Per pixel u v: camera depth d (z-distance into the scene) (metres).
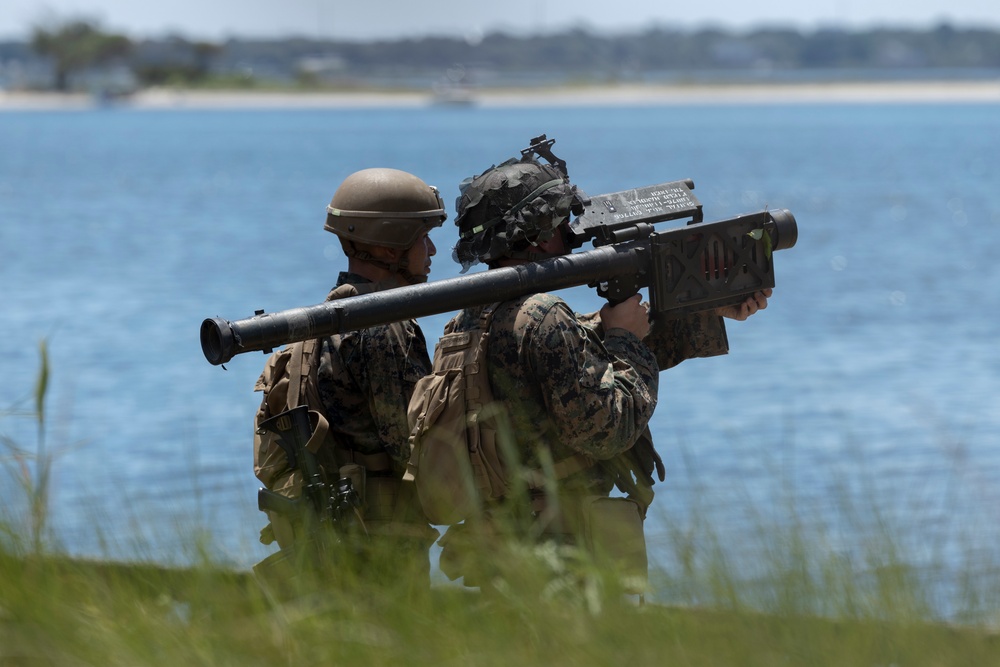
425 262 15.30
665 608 11.45
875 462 32.84
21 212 144.38
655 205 14.48
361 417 14.61
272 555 12.99
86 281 85.25
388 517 14.47
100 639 10.73
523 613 11.38
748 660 10.59
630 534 13.20
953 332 65.00
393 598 11.80
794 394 48.31
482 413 13.28
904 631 11.00
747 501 13.38
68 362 55.03
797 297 79.19
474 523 13.09
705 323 14.70
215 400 45.81
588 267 13.62
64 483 26.66
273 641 10.95
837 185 193.12
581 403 13.09
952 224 131.62
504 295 13.32
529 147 14.33
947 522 13.98
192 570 12.29
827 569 11.77
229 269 92.50
